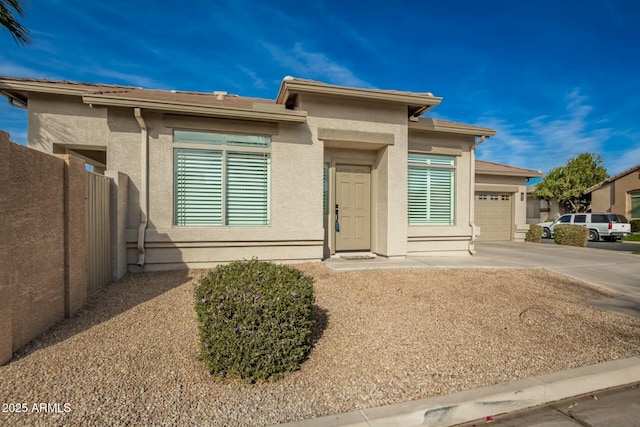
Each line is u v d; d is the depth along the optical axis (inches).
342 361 131.5
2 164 118.4
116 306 183.5
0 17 162.9
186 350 136.2
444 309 188.2
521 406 111.4
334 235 323.3
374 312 180.7
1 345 118.1
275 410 100.7
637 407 112.1
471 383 117.0
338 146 317.7
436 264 292.4
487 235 590.6
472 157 365.1
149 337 146.7
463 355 137.4
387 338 151.5
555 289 243.4
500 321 175.0
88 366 120.5
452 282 240.5
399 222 312.0
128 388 108.8
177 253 264.4
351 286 223.5
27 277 136.4
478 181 572.1
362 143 306.5
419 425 99.8
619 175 911.7
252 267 144.3
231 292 122.6
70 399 101.5
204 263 270.2
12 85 290.4
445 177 362.3
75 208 174.6
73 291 171.2
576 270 306.2
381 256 319.9
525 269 295.4
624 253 428.1
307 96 289.9
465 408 104.9
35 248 141.8
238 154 281.6
